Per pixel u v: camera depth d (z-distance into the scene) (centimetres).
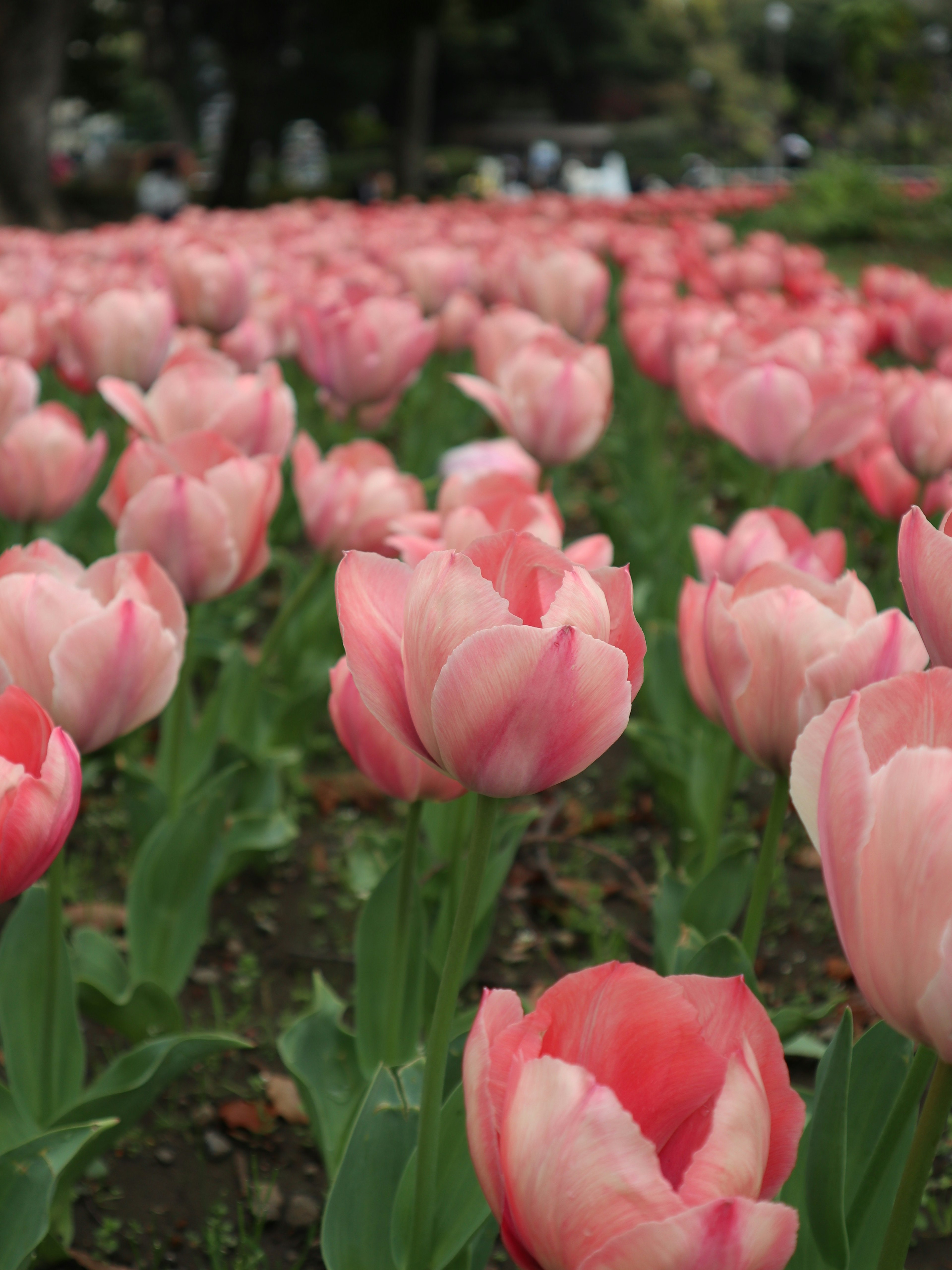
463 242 821
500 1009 85
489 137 6469
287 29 2847
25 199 2194
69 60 3603
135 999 199
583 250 719
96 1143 167
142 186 2606
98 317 330
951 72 3872
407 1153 136
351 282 510
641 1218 74
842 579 149
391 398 378
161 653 147
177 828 214
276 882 295
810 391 281
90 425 431
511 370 284
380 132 5228
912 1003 82
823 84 7706
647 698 333
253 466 195
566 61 6462
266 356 408
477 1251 143
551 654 91
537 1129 76
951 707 85
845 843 83
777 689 139
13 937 174
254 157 2892
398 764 148
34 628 139
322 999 191
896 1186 125
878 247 1880
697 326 430
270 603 452
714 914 204
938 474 302
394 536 212
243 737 292
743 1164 77
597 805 340
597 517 428
